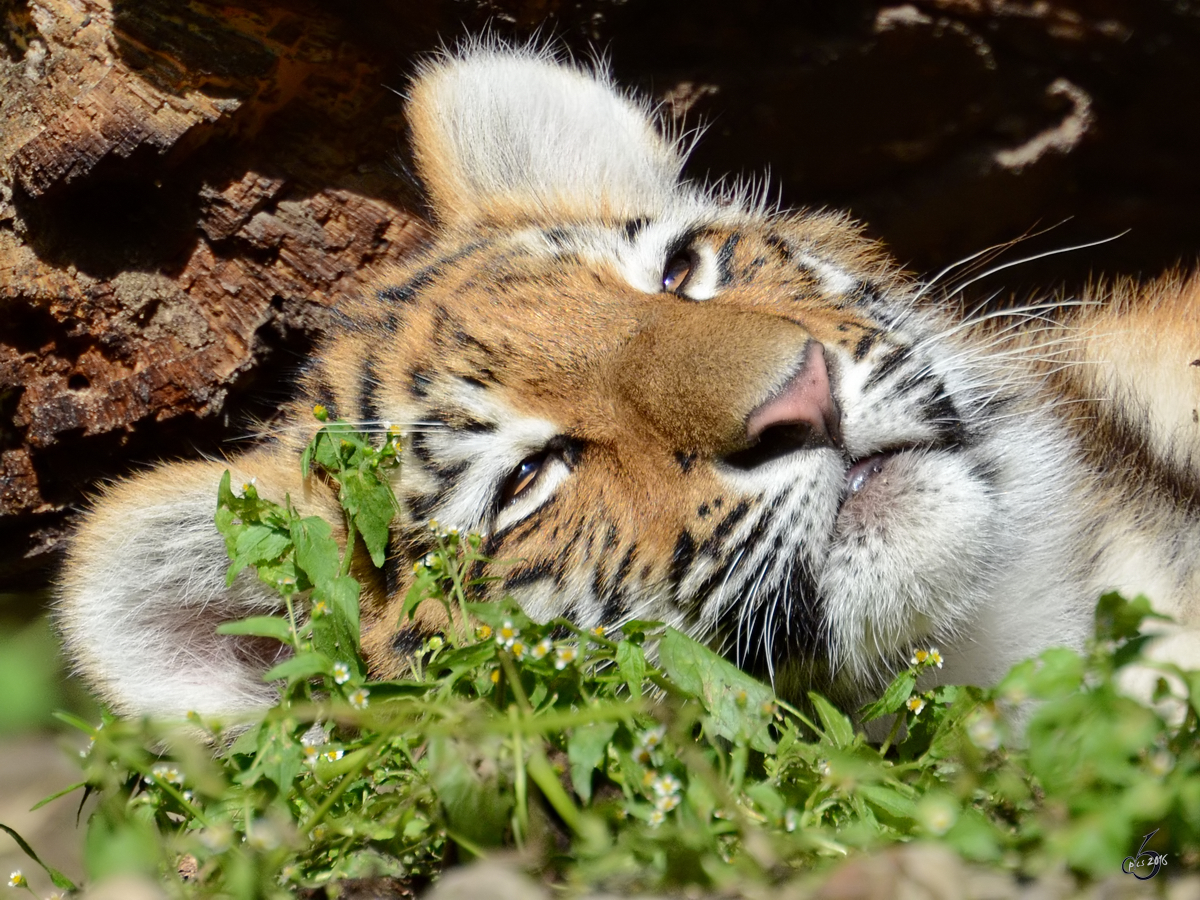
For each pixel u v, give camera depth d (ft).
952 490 14.24
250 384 21.85
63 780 19.17
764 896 9.34
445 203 20.30
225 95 20.83
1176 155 26.12
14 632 22.04
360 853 11.18
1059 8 23.70
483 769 10.32
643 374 14.26
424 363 16.29
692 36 22.97
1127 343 19.31
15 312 20.61
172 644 16.58
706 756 11.48
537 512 15.05
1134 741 9.45
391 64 22.39
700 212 20.29
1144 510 17.97
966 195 25.44
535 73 21.07
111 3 20.48
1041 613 16.57
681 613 14.14
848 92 23.86
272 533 14.60
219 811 11.32
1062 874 9.32
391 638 15.78
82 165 20.10
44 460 21.03
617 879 9.66
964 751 11.09
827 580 13.80
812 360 13.74
